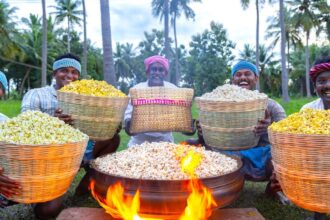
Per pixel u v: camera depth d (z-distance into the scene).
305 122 2.30
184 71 35.19
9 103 20.34
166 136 4.22
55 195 2.36
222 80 33.53
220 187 2.25
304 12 26.72
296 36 31.80
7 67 30.00
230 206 3.39
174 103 3.48
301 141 2.14
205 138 3.17
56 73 3.67
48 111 3.61
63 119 2.84
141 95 3.46
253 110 2.95
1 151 2.21
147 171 2.33
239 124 2.96
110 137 3.03
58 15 29.64
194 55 35.03
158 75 4.41
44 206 2.96
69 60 3.63
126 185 2.20
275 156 2.38
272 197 3.61
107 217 2.47
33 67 29.47
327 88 3.19
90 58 33.53
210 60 33.38
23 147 2.17
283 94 18.81
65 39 33.38
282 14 18.62
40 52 29.00
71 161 2.34
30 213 3.20
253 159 3.58
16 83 34.28
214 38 34.44
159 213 2.15
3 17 23.28
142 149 2.76
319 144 2.09
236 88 3.21
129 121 3.68
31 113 2.57
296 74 38.88
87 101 2.82
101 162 2.59
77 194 3.62
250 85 3.89
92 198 3.56
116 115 2.95
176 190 2.14
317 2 26.45
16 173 2.23
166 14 15.63
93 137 2.94
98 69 36.16
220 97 3.09
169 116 3.48
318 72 3.22
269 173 3.45
